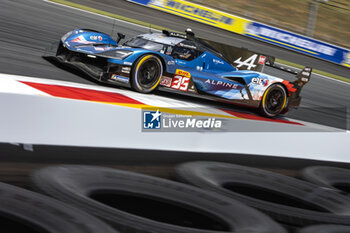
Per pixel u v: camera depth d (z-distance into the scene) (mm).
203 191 4406
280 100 11555
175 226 3521
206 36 27062
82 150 5215
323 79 22422
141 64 9469
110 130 5875
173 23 28312
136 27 22750
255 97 11156
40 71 9812
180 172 5184
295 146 8023
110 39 10609
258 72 11672
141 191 4242
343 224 4430
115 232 3205
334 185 6242
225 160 6367
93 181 4176
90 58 9555
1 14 15812
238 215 3994
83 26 18781
